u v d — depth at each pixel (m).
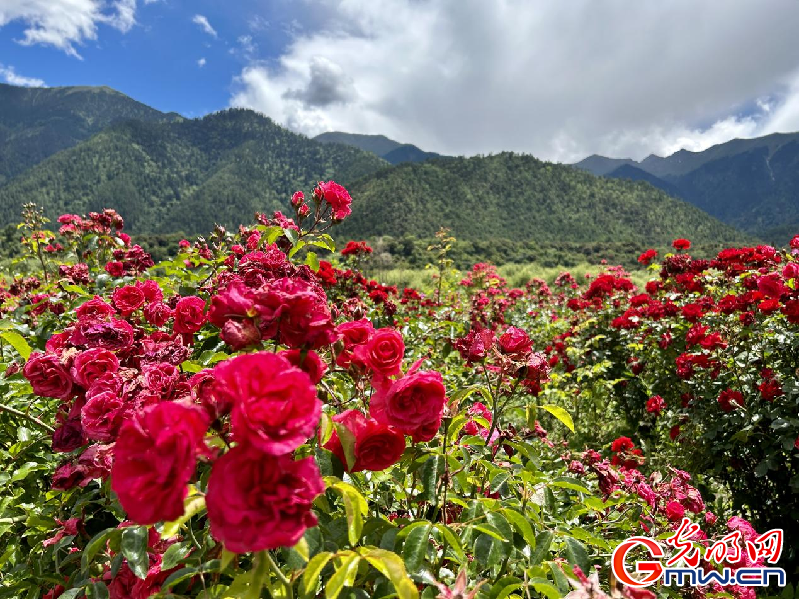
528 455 1.75
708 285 5.47
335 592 0.97
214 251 3.00
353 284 5.13
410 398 1.21
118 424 1.27
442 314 5.16
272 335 1.08
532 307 9.67
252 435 0.77
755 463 3.46
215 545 1.20
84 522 1.60
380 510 1.73
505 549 1.33
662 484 2.42
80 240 4.62
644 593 1.12
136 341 1.93
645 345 5.64
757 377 3.62
